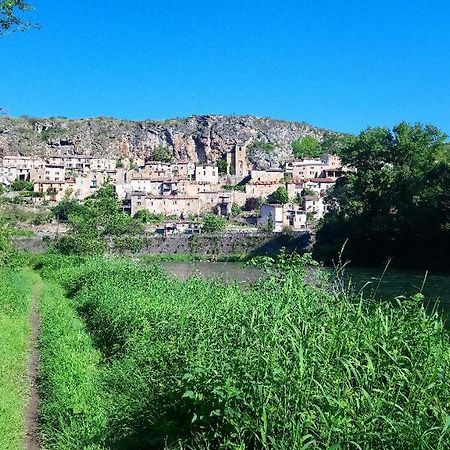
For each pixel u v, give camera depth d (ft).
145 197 476.54
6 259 129.59
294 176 604.08
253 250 319.27
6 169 573.33
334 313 33.42
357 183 249.75
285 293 38.91
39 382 44.65
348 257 241.55
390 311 34.99
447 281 156.35
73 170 612.70
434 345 28.40
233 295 48.98
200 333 37.55
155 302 56.03
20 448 32.73
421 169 245.45
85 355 50.08
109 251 244.83
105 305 63.98
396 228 221.66
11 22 58.65
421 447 20.53
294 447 21.57
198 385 29.17
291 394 24.38
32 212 425.69
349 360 26.30
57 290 106.32
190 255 311.68
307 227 426.51
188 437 28.81
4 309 71.72
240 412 25.03
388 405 23.24
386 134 263.70
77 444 32.04
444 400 23.91
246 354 29.25
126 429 32.99
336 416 22.33
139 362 42.09
